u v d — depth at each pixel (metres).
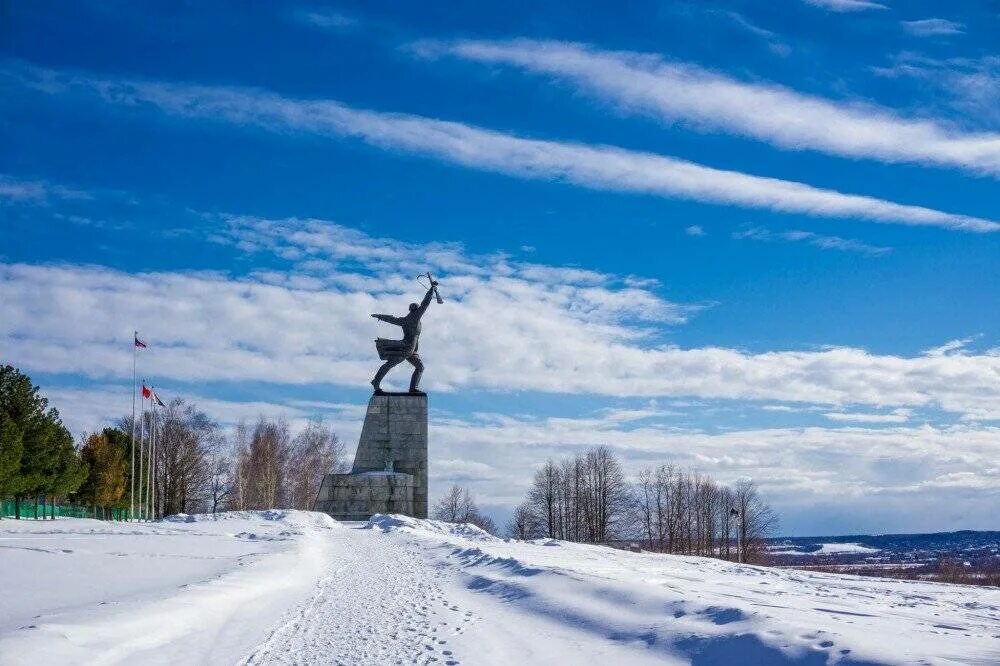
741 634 11.78
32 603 16.53
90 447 92.19
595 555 39.47
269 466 95.25
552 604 17.41
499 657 12.58
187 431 109.38
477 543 43.34
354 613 17.42
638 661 11.92
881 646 10.27
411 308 70.00
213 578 21.30
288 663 12.16
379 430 68.69
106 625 13.11
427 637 14.37
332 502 66.25
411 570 28.09
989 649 11.04
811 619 13.85
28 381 68.88
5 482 63.38
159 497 104.44
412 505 67.44
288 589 22.03
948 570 67.56
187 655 12.62
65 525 51.88
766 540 88.19
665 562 36.91
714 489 85.62
